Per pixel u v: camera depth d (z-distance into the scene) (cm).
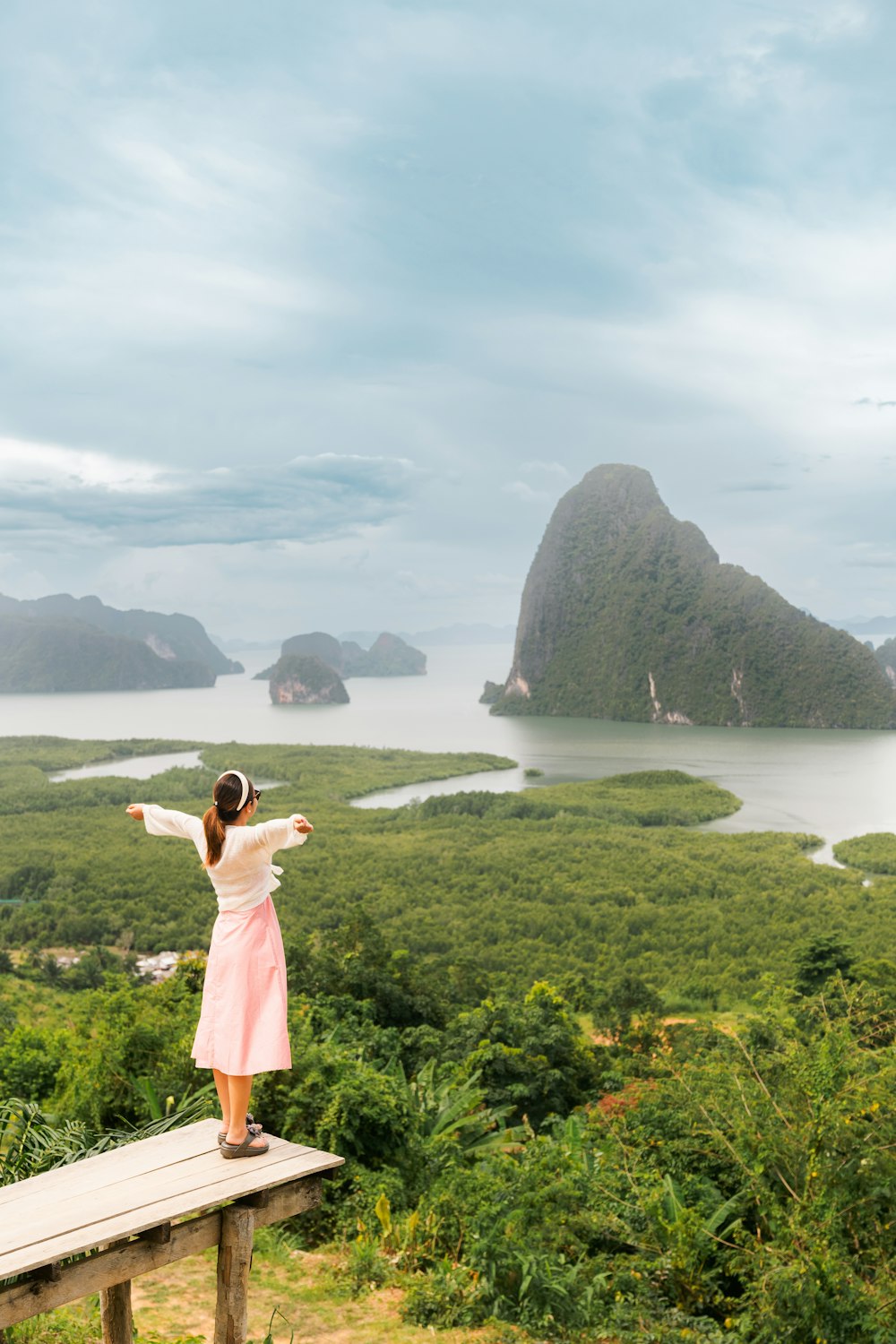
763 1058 1228
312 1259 970
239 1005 378
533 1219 990
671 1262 958
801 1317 860
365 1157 1159
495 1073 2112
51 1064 1485
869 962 3353
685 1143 1127
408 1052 2130
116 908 8569
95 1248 324
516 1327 829
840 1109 1027
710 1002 4741
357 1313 841
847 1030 1173
